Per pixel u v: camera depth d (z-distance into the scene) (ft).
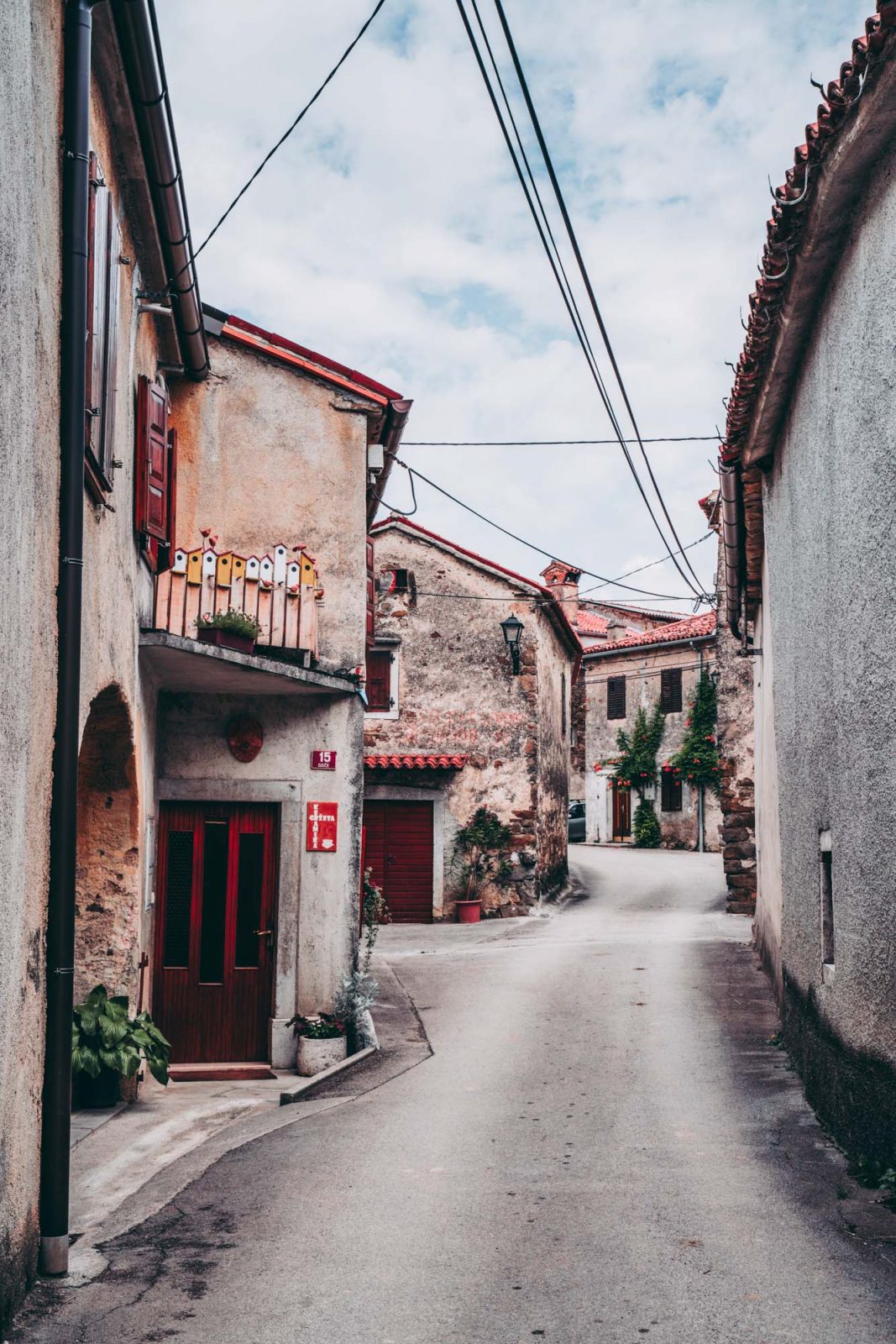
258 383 36.01
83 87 17.43
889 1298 14.60
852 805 20.72
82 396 17.13
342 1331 14.10
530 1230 17.58
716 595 62.80
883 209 18.02
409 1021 36.11
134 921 27.17
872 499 19.01
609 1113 24.77
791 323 23.16
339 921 33.65
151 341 29.27
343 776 34.24
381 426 37.55
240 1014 33.30
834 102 17.03
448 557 69.36
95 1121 25.79
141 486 25.90
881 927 18.89
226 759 33.71
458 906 65.46
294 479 35.86
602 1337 13.75
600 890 79.61
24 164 14.51
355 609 35.70
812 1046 24.73
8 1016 14.03
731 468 32.86
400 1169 21.11
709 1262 16.01
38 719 15.62
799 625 26.73
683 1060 29.45
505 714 67.87
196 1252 16.93
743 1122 23.66
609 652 119.75
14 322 13.97
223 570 31.22
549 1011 36.55
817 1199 18.47
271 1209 18.95
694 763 107.65
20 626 14.43
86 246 17.37
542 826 69.00
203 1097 28.73
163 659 28.68
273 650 32.60
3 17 13.41
